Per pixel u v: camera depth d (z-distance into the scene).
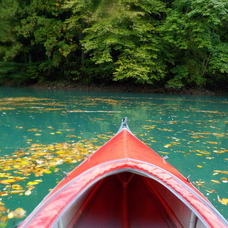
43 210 1.58
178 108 10.23
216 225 1.49
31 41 16.48
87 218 2.49
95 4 14.92
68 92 14.88
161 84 17.06
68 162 3.79
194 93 16.47
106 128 6.35
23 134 5.58
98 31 14.62
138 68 14.12
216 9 13.03
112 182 3.08
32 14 16.14
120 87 16.83
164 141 5.36
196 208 1.62
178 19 13.89
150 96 14.23
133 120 7.56
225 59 14.99
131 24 14.95
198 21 13.77
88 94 14.13
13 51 16.45
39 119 7.24
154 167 1.87
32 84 17.83
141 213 2.64
